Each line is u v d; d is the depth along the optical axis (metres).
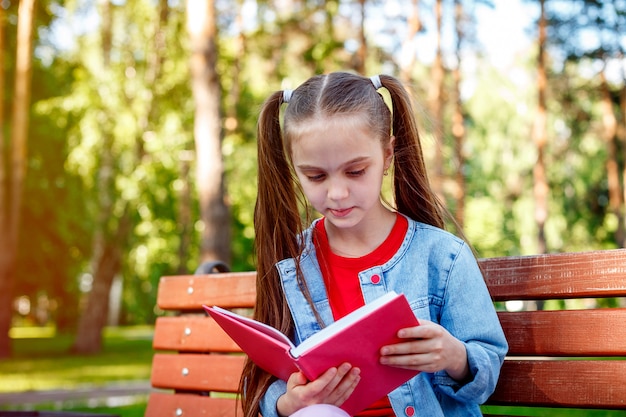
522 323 2.11
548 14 21.47
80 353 20.83
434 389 2.02
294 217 2.25
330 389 1.75
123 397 10.32
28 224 22.16
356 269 2.09
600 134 24.39
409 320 1.68
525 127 28.61
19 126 17.94
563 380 2.04
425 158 2.37
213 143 11.98
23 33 17.72
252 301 2.59
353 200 1.94
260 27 18.83
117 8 19.25
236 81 18.47
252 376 2.10
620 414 4.83
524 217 27.56
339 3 18.48
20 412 2.79
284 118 2.06
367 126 1.94
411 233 2.10
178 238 21.00
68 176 21.38
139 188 18.03
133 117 18.19
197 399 2.68
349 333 1.65
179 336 2.79
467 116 21.34
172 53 18.77
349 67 18.61
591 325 2.01
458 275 2.02
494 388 1.95
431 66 18.94
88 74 19.03
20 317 52.34
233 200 18.97
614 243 26.78
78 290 28.23
